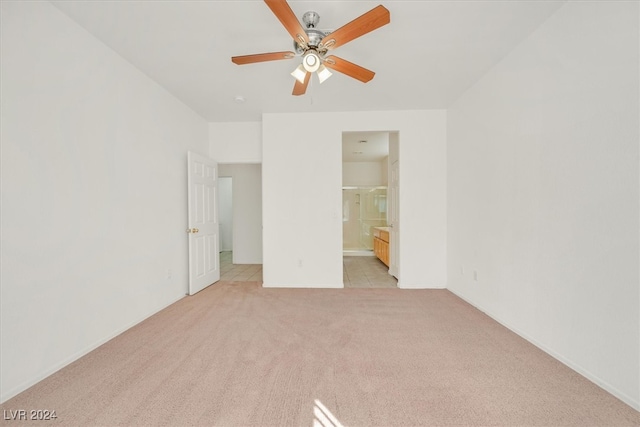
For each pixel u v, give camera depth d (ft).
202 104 12.55
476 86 10.49
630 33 5.22
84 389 5.84
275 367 6.63
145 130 9.86
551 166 7.02
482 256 10.21
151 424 4.90
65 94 6.85
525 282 8.00
